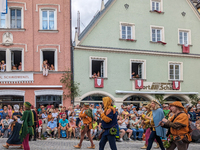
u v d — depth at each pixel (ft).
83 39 71.92
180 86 82.53
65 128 51.01
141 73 78.89
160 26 81.76
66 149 35.06
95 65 75.82
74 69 70.23
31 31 69.41
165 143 22.61
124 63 75.92
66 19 70.74
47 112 56.08
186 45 84.28
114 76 74.43
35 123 45.68
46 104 69.36
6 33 68.64
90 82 71.51
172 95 81.51
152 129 29.78
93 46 72.54
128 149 37.35
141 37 79.00
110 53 74.54
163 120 21.67
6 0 66.74
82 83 70.64
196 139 50.52
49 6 70.38
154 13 81.30
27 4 69.82
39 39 69.67
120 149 37.14
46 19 70.85
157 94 79.10
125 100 76.59
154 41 80.84
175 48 83.41
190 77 84.38
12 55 69.82
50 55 71.20
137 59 77.56
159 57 80.69
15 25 69.97
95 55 72.74
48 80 68.80
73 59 70.33
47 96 69.56
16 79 67.82
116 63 75.00
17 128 34.96
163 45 81.71
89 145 40.19
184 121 21.33
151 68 79.30
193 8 86.79
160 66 80.59
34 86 67.97
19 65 69.31
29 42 69.15
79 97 69.87
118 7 76.74
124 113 51.21
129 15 77.97
